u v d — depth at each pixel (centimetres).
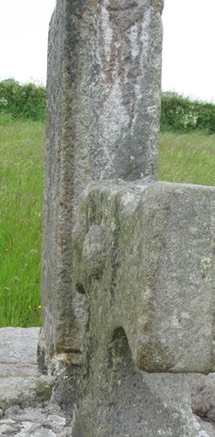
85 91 281
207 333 169
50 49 311
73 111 281
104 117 284
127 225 190
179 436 211
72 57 279
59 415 272
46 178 315
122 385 211
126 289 187
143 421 210
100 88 283
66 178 283
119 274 196
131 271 183
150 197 170
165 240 167
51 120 305
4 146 780
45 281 314
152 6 285
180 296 168
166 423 212
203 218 168
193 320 168
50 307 301
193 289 168
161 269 167
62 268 285
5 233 509
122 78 285
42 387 279
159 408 212
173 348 168
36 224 524
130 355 212
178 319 168
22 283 438
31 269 455
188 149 964
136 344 172
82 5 278
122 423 210
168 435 210
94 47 281
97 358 217
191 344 168
